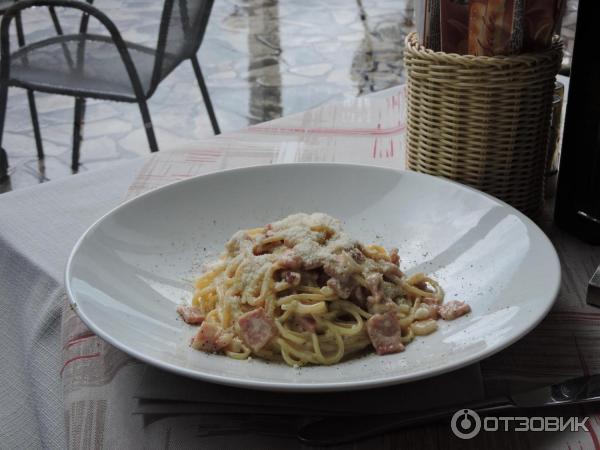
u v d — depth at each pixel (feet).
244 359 2.26
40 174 8.23
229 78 10.82
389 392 2.05
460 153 2.95
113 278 2.50
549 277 2.25
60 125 9.47
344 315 2.52
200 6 7.02
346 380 1.97
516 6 2.65
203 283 2.64
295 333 2.36
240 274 2.53
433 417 1.97
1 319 2.85
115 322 2.22
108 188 3.47
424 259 2.69
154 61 6.77
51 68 6.80
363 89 10.32
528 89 2.77
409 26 12.78
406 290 2.52
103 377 2.26
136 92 6.53
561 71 4.91
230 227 2.94
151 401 2.08
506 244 2.54
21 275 2.93
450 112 2.87
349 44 12.02
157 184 3.51
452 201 2.81
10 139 9.10
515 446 1.94
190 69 11.12
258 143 3.93
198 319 2.40
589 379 2.05
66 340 2.43
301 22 13.14
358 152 3.78
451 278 2.56
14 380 2.58
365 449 1.95
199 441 2.01
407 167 3.22
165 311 2.47
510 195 2.98
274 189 3.03
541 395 2.00
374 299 2.42
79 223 3.17
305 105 9.89
